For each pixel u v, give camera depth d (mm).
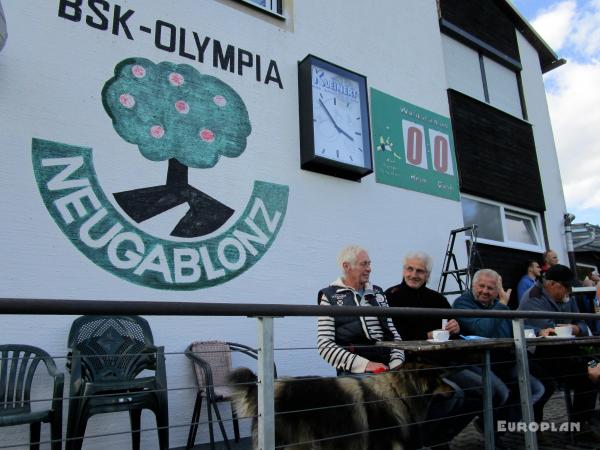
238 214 4113
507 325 3625
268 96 4582
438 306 3654
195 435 3422
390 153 5477
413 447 2529
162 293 3596
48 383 3064
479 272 3764
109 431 3236
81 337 3082
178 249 3736
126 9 3908
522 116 8125
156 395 2922
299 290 4328
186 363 3584
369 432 2438
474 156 6629
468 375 3055
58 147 3383
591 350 3699
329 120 4805
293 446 2318
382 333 3156
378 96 5574
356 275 3182
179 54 4105
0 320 2992
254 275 4086
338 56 5312
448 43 7207
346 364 2846
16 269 3092
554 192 7969
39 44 3459
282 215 4387
